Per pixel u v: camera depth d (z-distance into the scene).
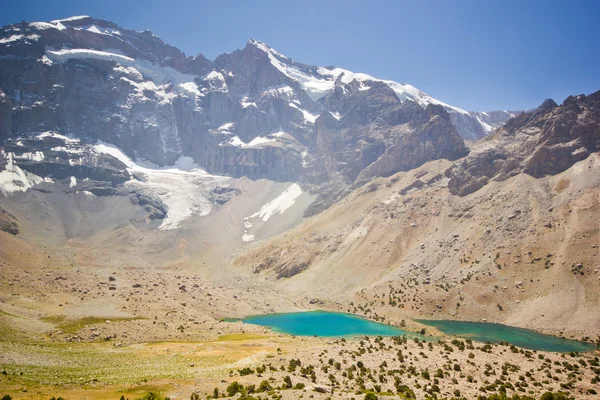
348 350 137.62
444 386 100.69
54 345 135.00
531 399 91.12
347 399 81.44
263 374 103.50
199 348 141.62
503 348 149.62
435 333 187.88
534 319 195.88
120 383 93.69
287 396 81.88
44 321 162.00
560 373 116.56
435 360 125.81
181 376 100.75
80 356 121.94
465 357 130.38
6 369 98.94
